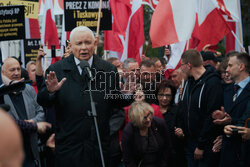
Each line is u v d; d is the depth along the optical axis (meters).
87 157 3.34
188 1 5.79
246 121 3.56
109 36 7.17
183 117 4.53
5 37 6.70
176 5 5.80
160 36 5.86
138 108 3.86
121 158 4.75
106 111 3.47
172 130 4.79
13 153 0.68
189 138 4.47
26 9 7.63
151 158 3.94
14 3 7.51
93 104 3.04
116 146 4.61
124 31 6.91
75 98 3.38
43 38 7.19
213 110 4.09
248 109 3.69
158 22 5.85
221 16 6.41
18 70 4.58
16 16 6.66
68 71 3.46
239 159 3.78
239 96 3.86
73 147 3.36
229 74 3.97
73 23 6.16
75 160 3.33
